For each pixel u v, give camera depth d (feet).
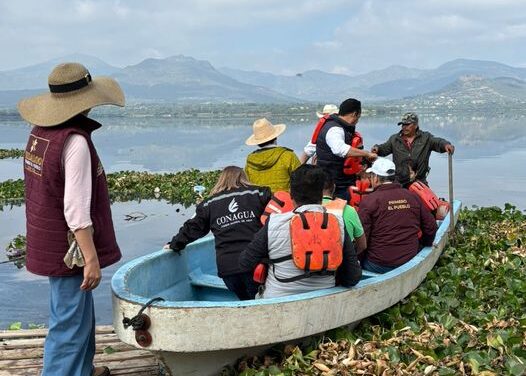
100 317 24.59
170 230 42.04
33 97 13.32
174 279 19.13
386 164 20.03
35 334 19.40
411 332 16.20
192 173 68.59
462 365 14.34
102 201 13.02
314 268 14.67
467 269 23.04
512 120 339.16
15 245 36.78
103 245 13.07
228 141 170.09
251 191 17.11
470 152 113.60
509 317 17.76
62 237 12.65
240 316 13.99
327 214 14.97
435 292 20.40
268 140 22.02
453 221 26.99
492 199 57.11
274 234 14.92
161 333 13.74
